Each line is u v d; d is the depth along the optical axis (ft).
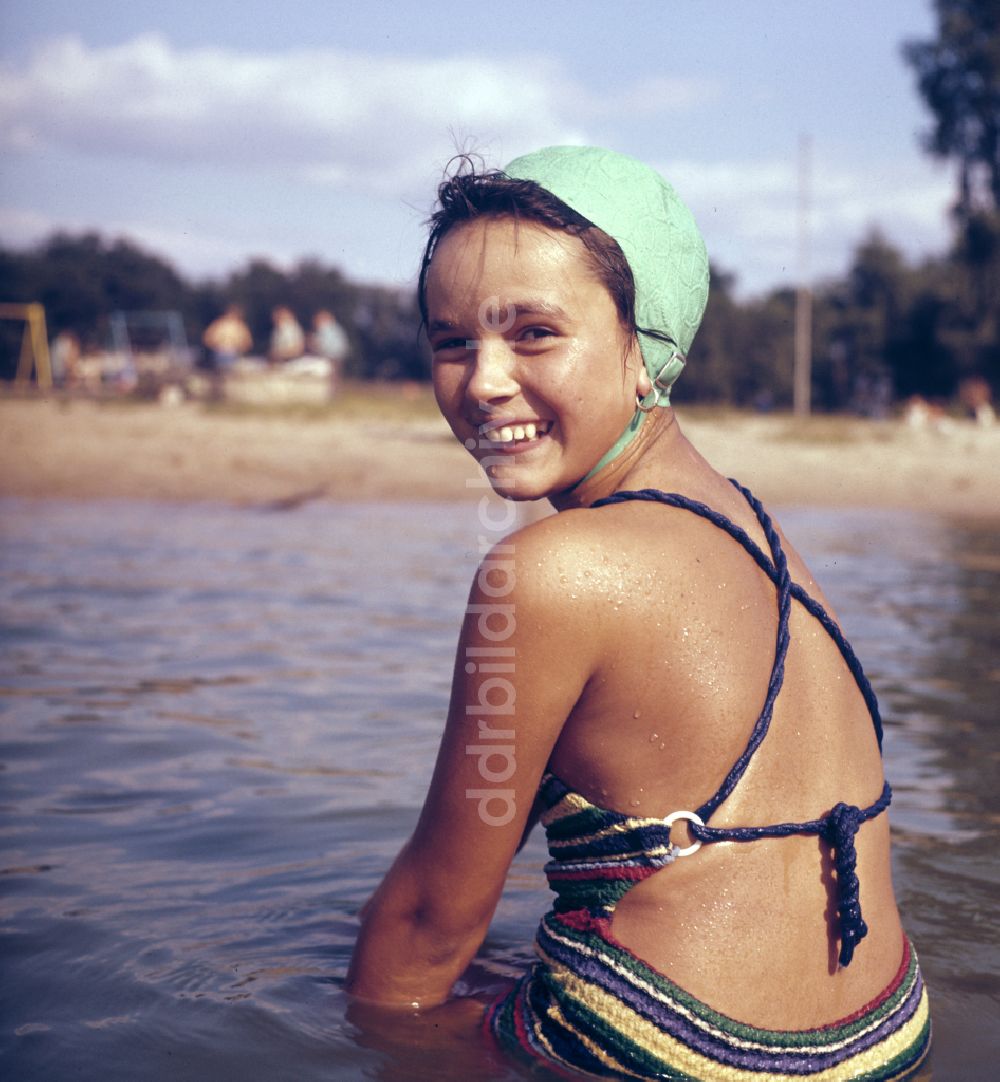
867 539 28.58
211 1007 6.17
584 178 5.39
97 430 45.01
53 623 16.85
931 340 103.71
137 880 8.05
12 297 145.59
